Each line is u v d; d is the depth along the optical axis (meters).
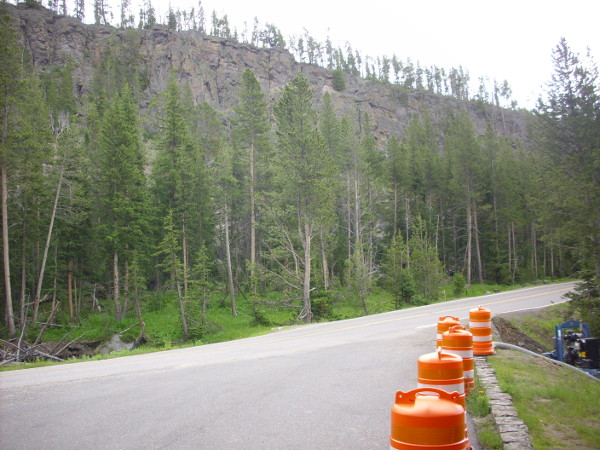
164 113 79.88
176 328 33.44
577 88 33.16
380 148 111.44
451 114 129.62
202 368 9.91
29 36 120.81
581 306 22.92
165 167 40.81
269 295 42.06
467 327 14.41
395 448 2.97
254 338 18.25
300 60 157.88
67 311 38.59
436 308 24.06
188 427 5.68
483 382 7.54
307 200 34.41
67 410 6.62
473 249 66.00
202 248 36.34
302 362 10.13
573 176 30.00
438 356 4.79
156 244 42.97
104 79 108.56
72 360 15.12
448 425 2.88
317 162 34.44
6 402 7.23
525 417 5.89
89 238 39.19
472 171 59.22
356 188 49.69
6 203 30.03
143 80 116.75
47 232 37.09
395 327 16.28
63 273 38.94
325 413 6.13
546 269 66.19
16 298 36.16
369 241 53.50
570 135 33.47
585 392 7.60
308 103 36.06
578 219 27.69
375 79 148.12
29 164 31.20
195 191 42.53
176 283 33.97
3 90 29.05
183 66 115.88
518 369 8.79
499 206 62.72
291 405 6.58
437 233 62.50
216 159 41.94
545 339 19.41
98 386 8.30
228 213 43.59
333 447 4.89
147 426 5.77
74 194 36.66
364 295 34.59
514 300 27.16
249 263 35.47
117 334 32.59
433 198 67.38
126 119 43.19
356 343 12.81
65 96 88.19
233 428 5.60
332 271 50.06
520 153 74.38
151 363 11.28
